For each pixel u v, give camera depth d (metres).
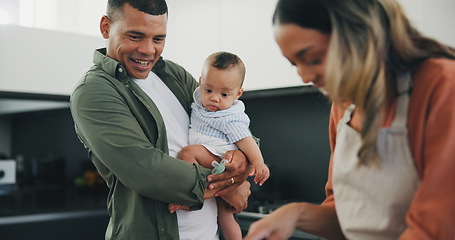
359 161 0.90
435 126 0.81
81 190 3.74
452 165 0.79
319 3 0.83
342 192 1.00
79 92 1.43
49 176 3.76
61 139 3.77
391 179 0.90
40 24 3.14
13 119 3.71
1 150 3.66
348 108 1.01
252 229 0.98
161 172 1.36
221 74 1.54
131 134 1.38
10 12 3.10
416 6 2.05
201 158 1.54
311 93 2.98
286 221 1.01
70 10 3.18
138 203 1.44
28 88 2.84
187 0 3.05
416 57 0.87
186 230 1.51
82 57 3.04
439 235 0.79
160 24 1.46
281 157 3.17
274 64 2.62
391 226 0.91
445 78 0.81
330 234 1.08
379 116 0.85
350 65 0.82
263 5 2.65
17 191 3.56
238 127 1.56
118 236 1.49
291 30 0.85
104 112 1.39
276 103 3.20
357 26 0.82
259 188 2.97
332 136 1.15
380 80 0.84
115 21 1.46
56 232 3.04
